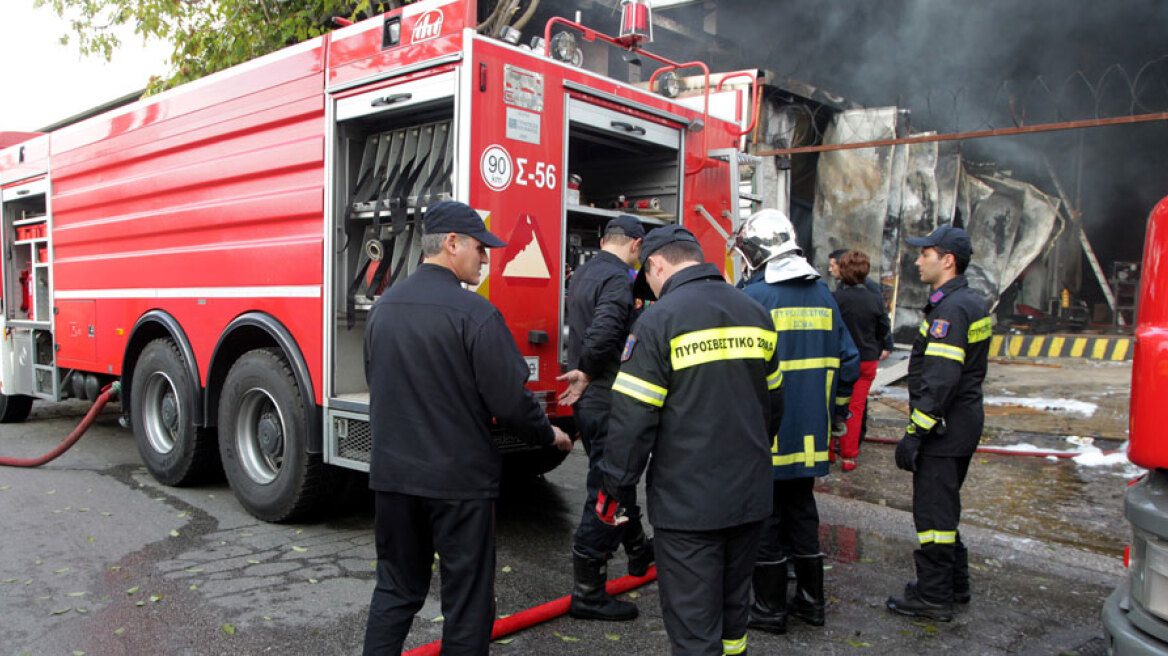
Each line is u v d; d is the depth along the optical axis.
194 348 5.33
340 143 4.41
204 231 5.25
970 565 4.20
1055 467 6.20
